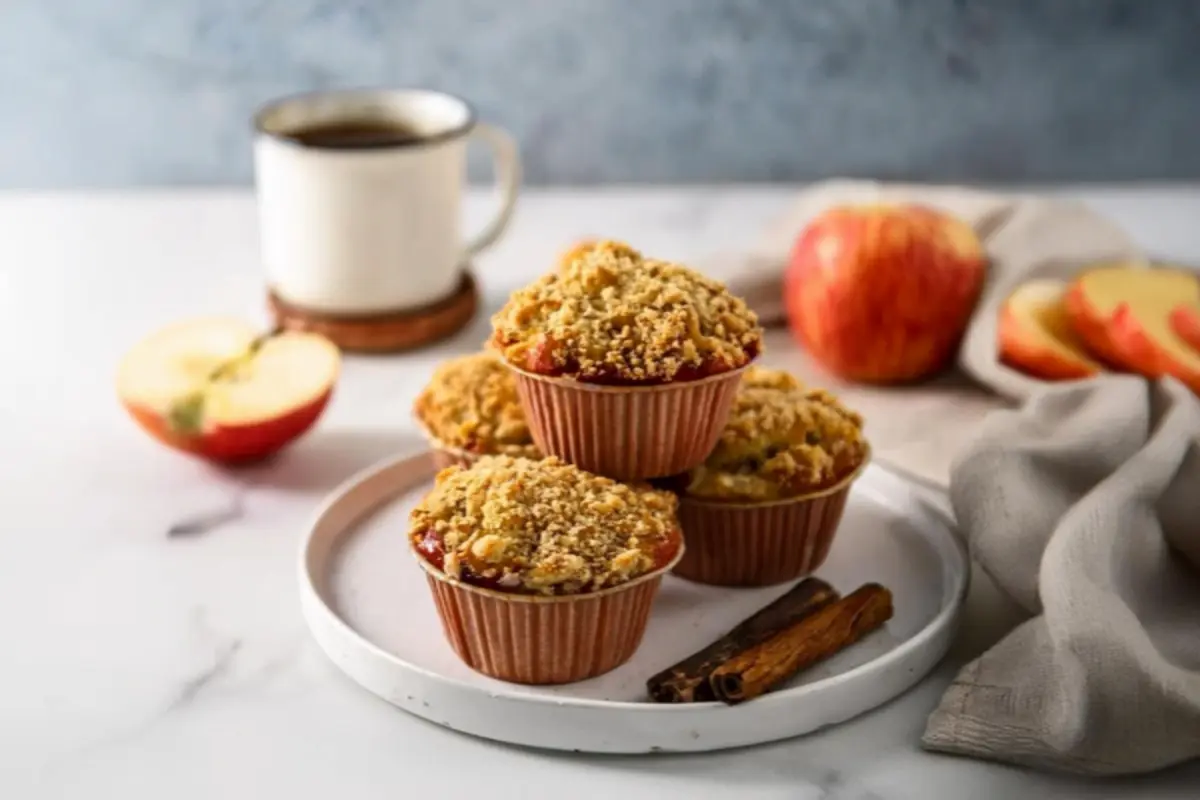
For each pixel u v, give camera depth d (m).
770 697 0.60
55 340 0.87
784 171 1.06
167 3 1.03
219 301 0.92
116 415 0.81
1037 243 0.86
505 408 0.69
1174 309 0.80
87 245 0.98
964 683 0.61
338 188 0.82
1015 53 1.03
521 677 0.63
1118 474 0.65
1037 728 0.59
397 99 0.88
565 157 1.06
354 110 0.88
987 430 0.69
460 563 0.61
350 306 0.85
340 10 1.03
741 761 0.60
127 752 0.60
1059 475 0.67
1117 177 1.06
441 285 0.86
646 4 1.03
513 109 1.05
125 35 1.03
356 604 0.67
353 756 0.60
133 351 0.78
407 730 0.62
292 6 1.03
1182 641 0.63
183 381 0.76
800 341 0.85
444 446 0.69
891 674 0.62
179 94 1.05
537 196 1.05
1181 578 0.66
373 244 0.84
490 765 0.60
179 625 0.66
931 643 0.63
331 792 0.59
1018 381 0.79
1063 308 0.83
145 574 0.69
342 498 0.71
